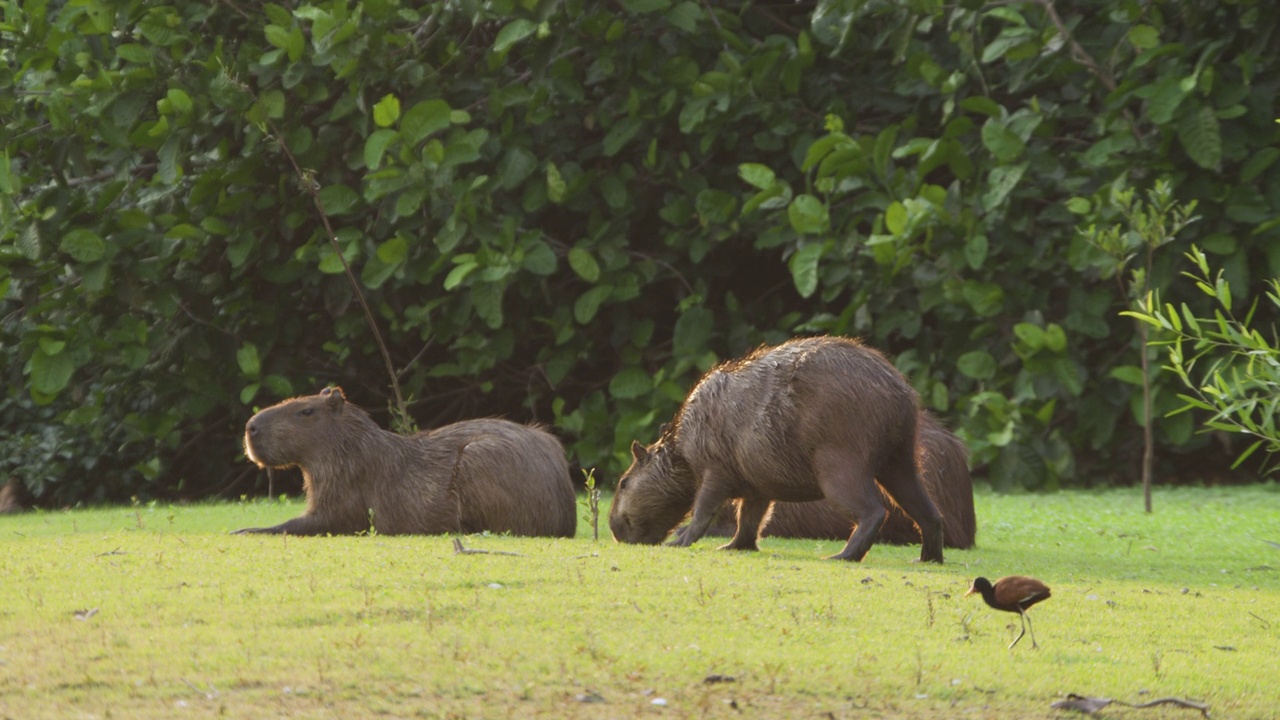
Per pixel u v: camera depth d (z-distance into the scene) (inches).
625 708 522.3
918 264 1903.3
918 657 603.8
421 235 1894.7
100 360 1923.0
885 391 1018.7
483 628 645.3
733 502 1306.6
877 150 1866.4
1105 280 1863.9
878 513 1007.6
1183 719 542.6
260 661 577.3
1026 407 1865.2
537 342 2196.1
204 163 1891.0
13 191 1801.2
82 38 1921.8
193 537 1059.9
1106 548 1256.2
